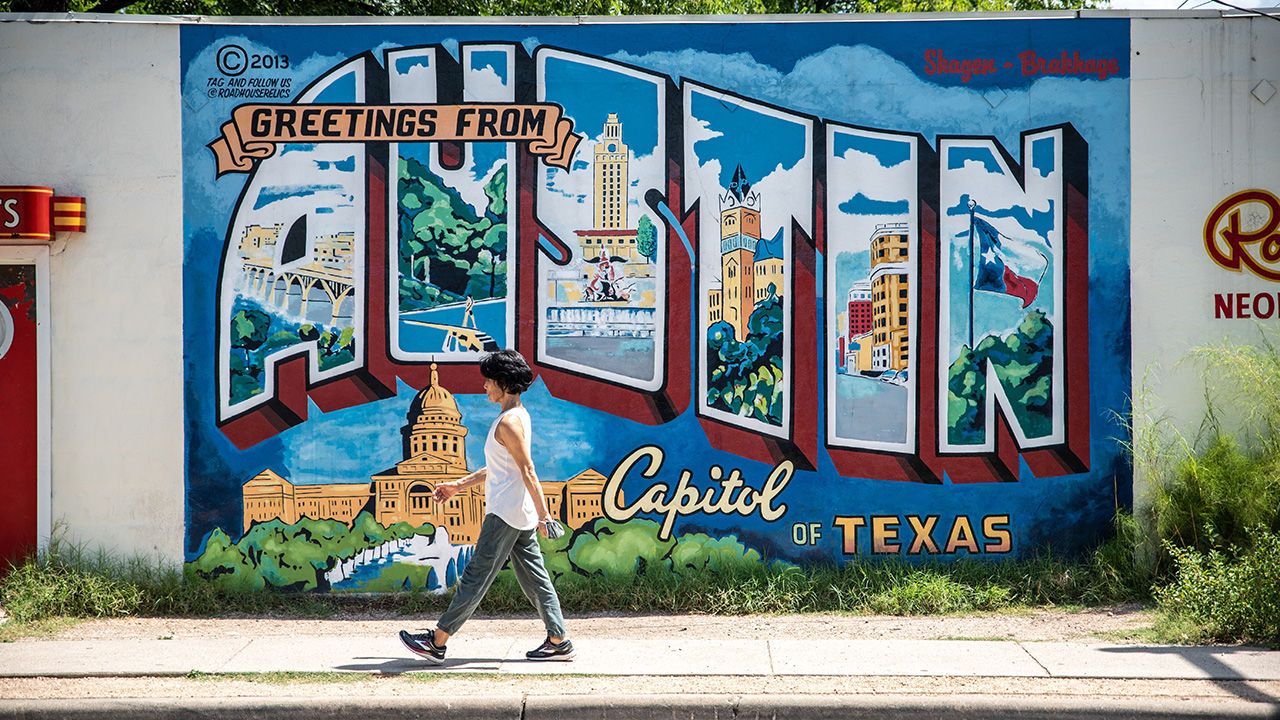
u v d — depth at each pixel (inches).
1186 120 336.2
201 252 336.8
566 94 339.9
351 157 338.3
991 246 338.6
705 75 339.6
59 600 322.0
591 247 339.3
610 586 333.7
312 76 338.6
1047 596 323.9
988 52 338.0
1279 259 335.3
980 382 338.6
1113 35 336.8
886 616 315.6
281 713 235.5
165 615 325.4
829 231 339.3
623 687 244.8
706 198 339.3
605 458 339.0
